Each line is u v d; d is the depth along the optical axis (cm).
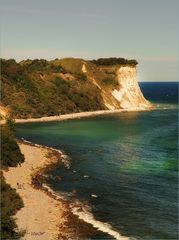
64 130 10525
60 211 4275
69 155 7269
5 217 3600
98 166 6406
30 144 8225
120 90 18512
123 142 8700
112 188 5166
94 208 4422
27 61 18900
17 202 4306
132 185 5288
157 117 14575
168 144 8469
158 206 4469
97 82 18038
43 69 17038
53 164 6500
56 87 15312
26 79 14462
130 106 18162
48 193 4888
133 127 11406
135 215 4222
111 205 4512
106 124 12056
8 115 12131
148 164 6538
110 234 3741
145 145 8344
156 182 5431
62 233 3719
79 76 17375
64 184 5350
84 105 15512
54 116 13500
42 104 13738
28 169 6038
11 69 14375
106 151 7675
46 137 9281
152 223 4009
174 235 3731
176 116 15025
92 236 3684
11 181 5250
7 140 6309
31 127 11025
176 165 6444
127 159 6944
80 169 6197
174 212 4291
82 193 4956
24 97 13500
